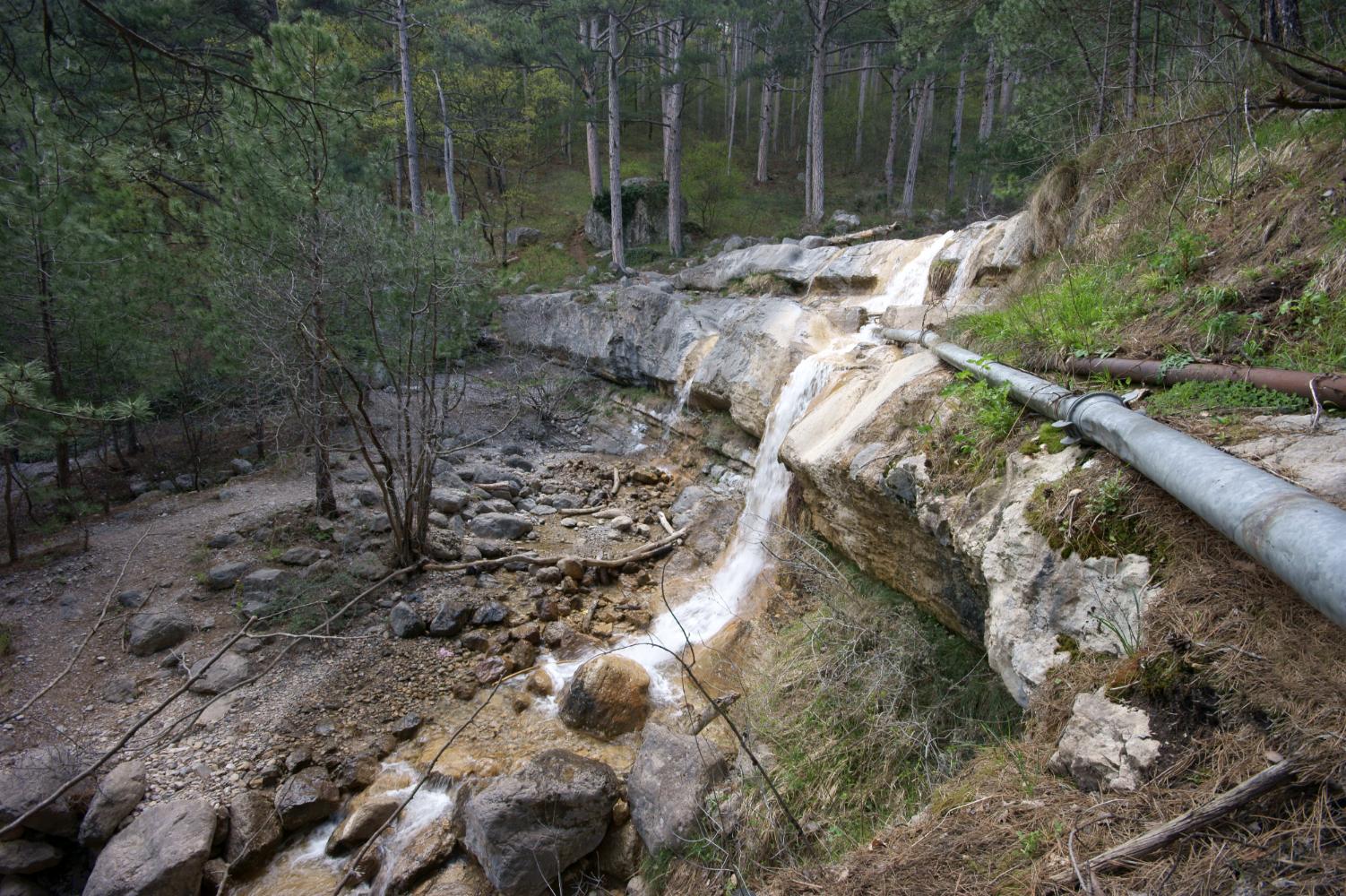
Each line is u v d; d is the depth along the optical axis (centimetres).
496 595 723
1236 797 185
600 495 1043
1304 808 178
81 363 852
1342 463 245
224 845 444
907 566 475
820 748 402
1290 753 189
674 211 2225
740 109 3759
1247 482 228
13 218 697
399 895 411
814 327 946
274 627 632
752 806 379
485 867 404
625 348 1358
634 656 628
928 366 585
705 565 795
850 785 378
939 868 231
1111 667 256
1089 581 285
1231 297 400
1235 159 500
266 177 738
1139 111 705
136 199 915
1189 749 212
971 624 410
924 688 419
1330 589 178
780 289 1311
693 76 2066
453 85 2236
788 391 857
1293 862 168
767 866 342
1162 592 254
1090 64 859
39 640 613
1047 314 510
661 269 2130
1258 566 232
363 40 2106
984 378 471
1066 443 353
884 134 3216
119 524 841
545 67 2231
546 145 3100
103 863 405
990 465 399
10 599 667
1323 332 340
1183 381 357
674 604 725
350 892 426
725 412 1090
